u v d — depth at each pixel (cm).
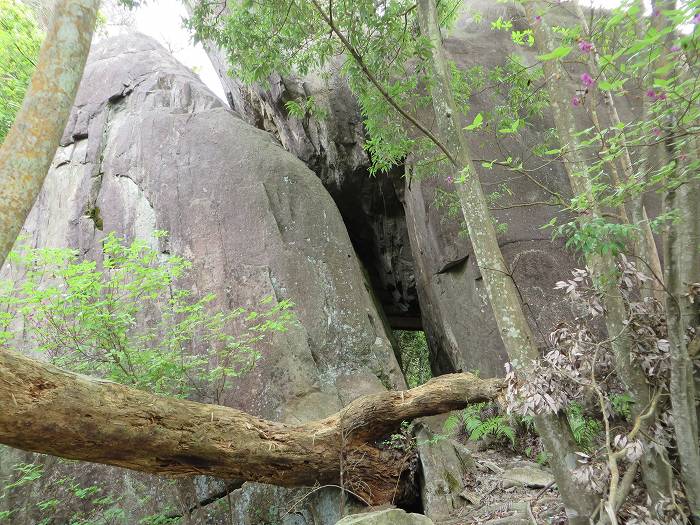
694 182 274
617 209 461
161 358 485
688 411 286
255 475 439
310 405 587
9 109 980
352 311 680
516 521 379
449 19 693
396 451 506
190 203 741
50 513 548
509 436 521
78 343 508
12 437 314
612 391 338
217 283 679
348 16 462
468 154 377
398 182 942
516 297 352
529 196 735
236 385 598
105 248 496
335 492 480
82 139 906
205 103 873
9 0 1028
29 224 852
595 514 308
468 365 709
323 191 774
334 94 950
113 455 362
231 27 471
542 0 363
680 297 281
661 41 229
